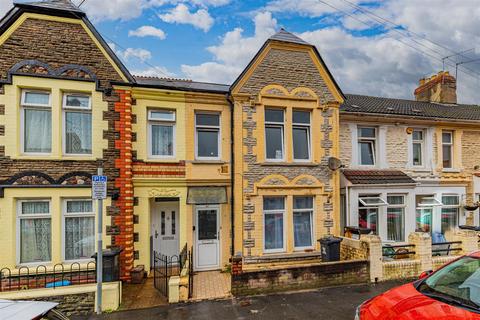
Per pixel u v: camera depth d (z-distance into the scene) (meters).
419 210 13.05
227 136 10.57
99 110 9.15
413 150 13.34
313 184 10.73
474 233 10.41
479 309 3.81
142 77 11.54
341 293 7.82
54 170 8.67
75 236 8.94
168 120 10.21
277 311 6.80
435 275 4.90
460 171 13.63
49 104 8.88
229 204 10.44
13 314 3.39
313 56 11.04
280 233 10.70
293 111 10.99
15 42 8.54
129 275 9.09
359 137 12.59
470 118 13.97
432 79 18.06
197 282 8.95
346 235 10.97
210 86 11.30
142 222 9.68
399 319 3.77
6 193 8.27
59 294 6.65
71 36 9.02
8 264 8.19
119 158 9.24
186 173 10.12
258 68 10.50
